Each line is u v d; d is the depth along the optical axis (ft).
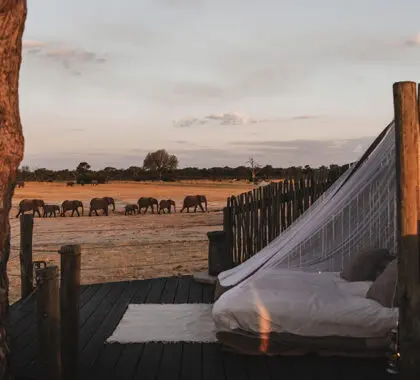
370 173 16.71
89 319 17.74
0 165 10.25
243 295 14.47
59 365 11.32
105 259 34.68
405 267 10.25
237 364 13.33
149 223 61.93
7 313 10.84
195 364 13.37
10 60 10.24
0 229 10.48
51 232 52.75
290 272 17.98
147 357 13.91
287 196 23.17
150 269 30.68
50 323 11.18
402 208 10.24
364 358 13.61
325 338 13.66
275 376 12.50
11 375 10.91
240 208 25.75
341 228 19.72
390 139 16.38
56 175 273.13
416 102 10.17
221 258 24.08
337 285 16.87
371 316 13.50
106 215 76.79
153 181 247.70
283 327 13.76
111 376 12.61
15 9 10.10
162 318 17.52
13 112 10.48
